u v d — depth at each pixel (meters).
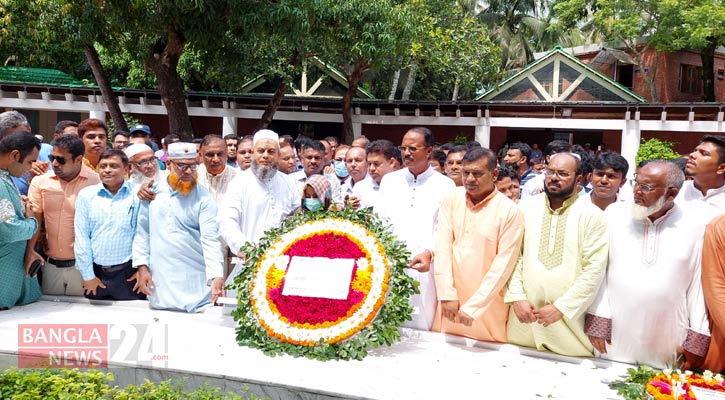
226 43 13.80
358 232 4.48
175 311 4.95
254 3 11.77
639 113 17.06
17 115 5.45
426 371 3.83
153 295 4.96
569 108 17.59
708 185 4.70
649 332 3.84
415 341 4.48
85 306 5.02
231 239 4.86
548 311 3.90
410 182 4.84
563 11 22.34
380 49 13.05
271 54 15.59
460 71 18.14
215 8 11.79
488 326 4.33
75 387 3.36
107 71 21.50
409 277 4.30
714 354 3.71
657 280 3.75
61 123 6.73
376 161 5.33
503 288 4.26
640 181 3.68
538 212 4.12
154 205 4.95
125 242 5.02
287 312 4.19
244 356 3.98
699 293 3.75
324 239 4.48
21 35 18.53
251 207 5.09
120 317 4.70
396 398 3.35
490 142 20.62
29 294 5.03
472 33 18.80
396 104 18.31
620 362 4.02
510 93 19.95
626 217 3.92
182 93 13.80
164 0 11.07
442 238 4.35
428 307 4.67
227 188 5.66
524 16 29.25
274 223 5.14
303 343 4.04
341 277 4.25
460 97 28.00
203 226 4.89
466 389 3.54
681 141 18.59
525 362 4.08
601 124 17.42
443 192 4.74
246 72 16.11
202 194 4.96
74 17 12.10
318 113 18.48
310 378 3.60
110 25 12.38
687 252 3.72
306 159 6.35
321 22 12.89
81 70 22.28
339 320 4.09
